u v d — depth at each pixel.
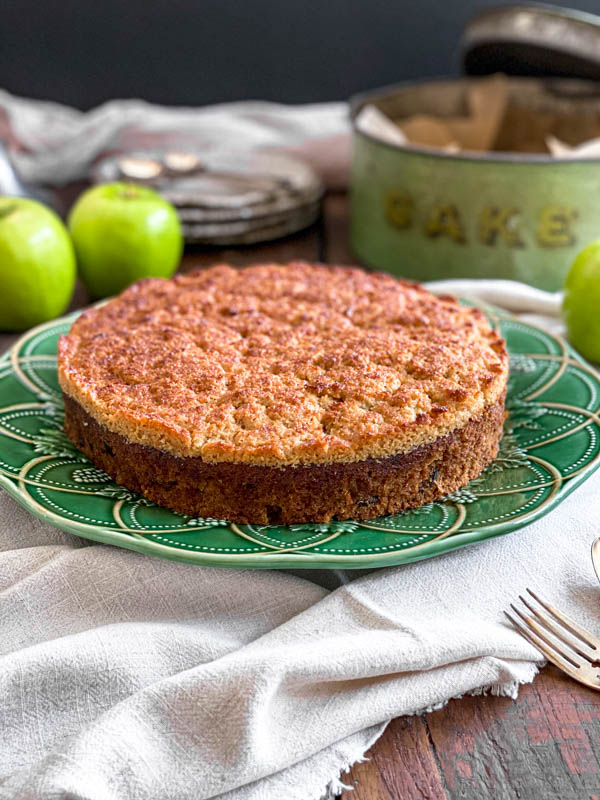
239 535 0.39
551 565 0.40
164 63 0.98
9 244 0.61
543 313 0.63
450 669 0.35
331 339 0.47
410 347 0.46
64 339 0.48
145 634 0.37
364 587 0.39
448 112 0.85
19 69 0.97
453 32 0.97
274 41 0.97
